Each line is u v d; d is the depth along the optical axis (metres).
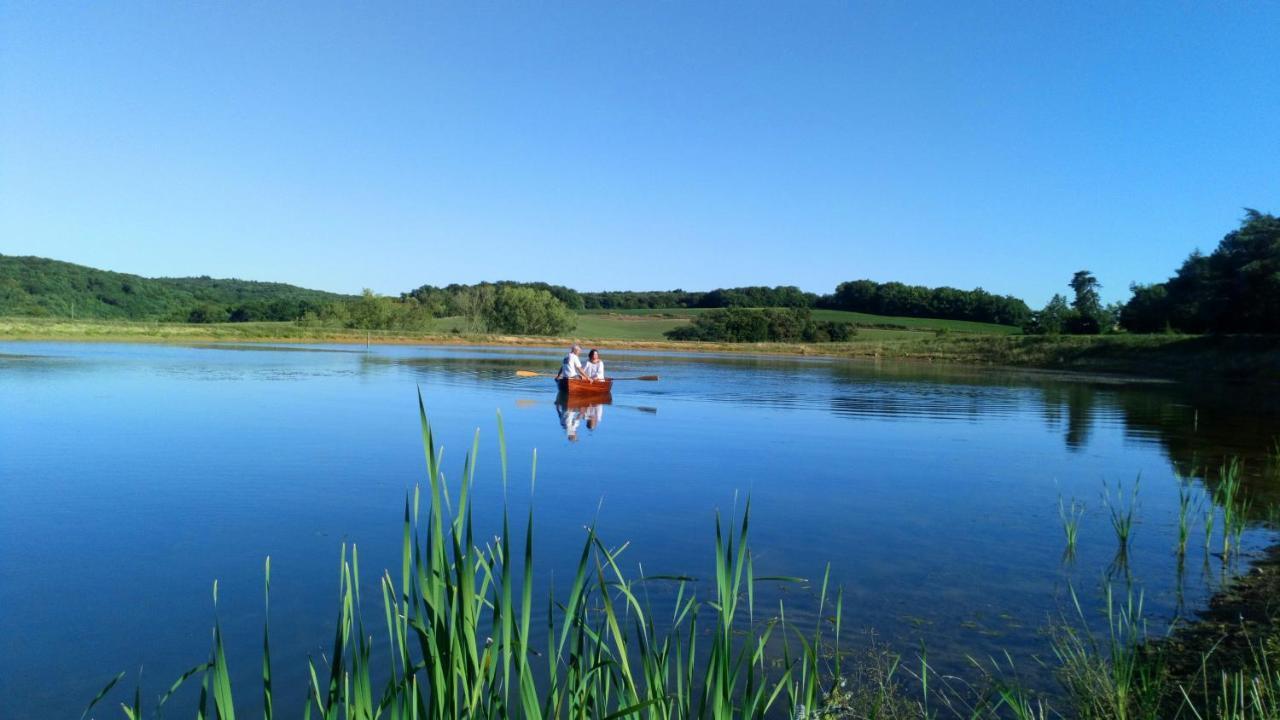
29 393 22.78
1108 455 15.47
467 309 94.44
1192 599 7.05
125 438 15.33
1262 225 50.47
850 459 14.52
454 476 12.23
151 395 22.81
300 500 10.44
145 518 9.48
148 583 7.23
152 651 5.83
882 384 35.41
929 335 95.06
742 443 16.27
